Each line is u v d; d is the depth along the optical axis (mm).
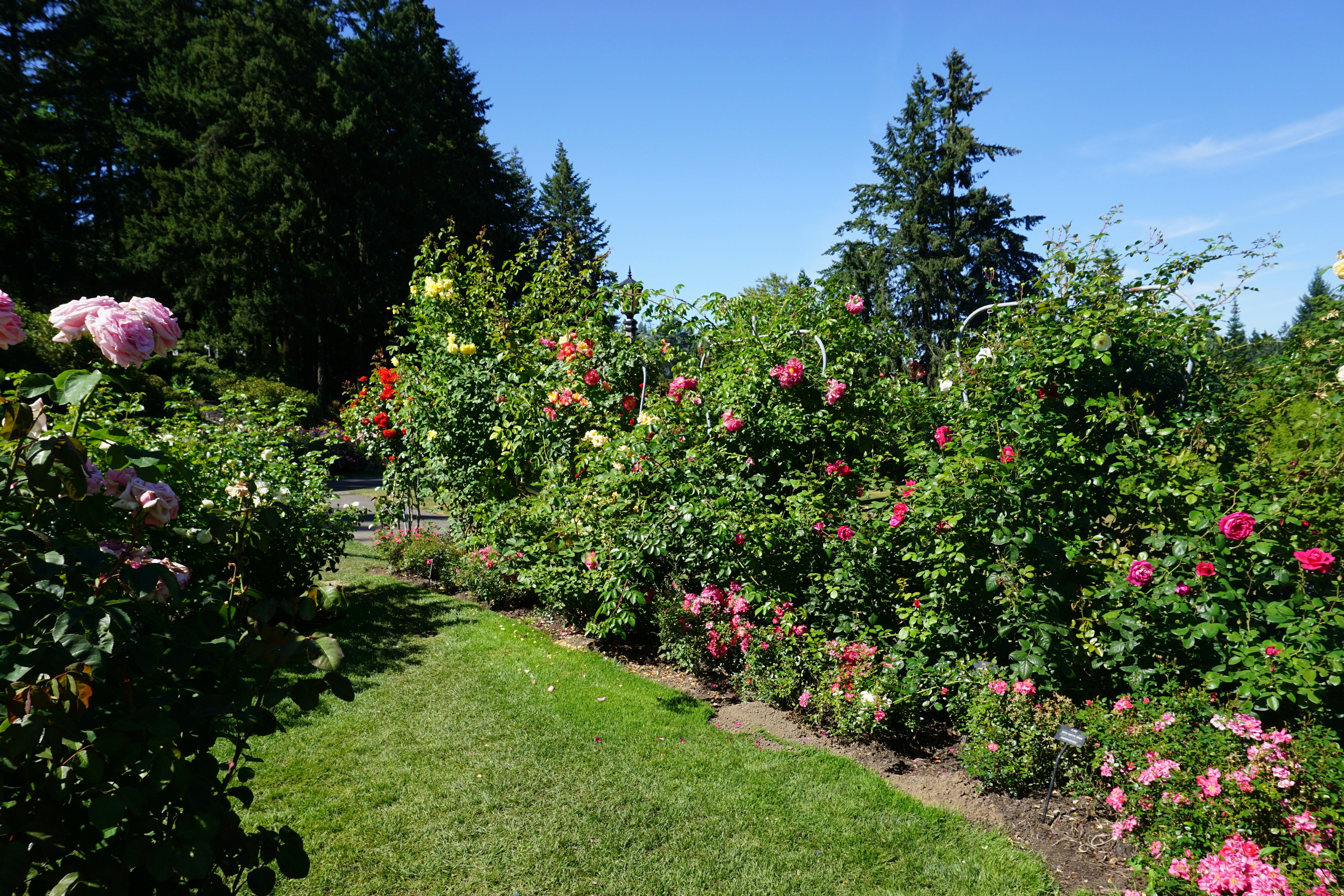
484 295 7832
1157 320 4141
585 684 4770
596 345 6840
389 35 29891
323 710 4246
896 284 27609
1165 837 2643
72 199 29484
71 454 1438
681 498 4949
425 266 7957
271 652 1623
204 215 25281
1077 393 4051
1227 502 3477
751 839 3080
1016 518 3666
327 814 3178
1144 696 3316
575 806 3301
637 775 3594
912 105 28156
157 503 1683
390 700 4441
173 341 1782
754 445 5215
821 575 4492
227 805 1528
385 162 26281
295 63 25594
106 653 1339
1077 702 3631
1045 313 4180
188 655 1488
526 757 3750
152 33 28203
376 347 27641
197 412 5867
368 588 7055
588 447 6195
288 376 27156
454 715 4250
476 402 7098
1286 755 2629
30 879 1360
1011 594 3572
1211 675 3131
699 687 4848
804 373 5172
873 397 5273
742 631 4543
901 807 3318
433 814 3211
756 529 4551
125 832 1393
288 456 6125
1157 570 3406
